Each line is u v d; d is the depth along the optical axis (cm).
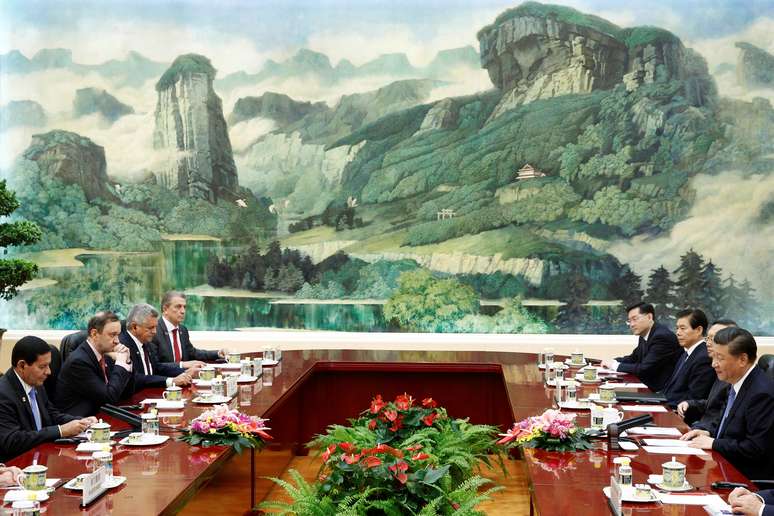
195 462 380
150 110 1073
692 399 603
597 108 1034
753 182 1016
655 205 1027
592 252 1034
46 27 1073
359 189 1063
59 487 340
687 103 1023
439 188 1055
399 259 1059
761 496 342
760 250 1016
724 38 1019
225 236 1071
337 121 1066
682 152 1023
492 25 1049
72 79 1073
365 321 1061
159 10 1071
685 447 420
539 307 1041
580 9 1034
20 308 1070
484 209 1049
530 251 1042
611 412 461
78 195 1073
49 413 505
